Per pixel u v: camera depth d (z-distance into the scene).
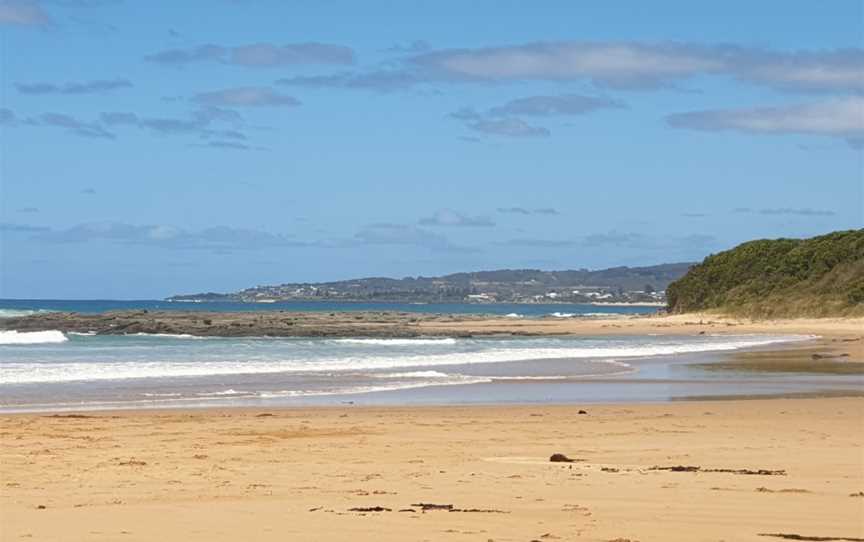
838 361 49.31
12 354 46.66
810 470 15.02
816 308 112.56
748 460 16.23
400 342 64.81
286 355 48.53
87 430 20.52
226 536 9.94
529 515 11.21
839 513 11.39
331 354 49.81
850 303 110.56
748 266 131.25
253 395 29.47
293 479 14.26
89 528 10.33
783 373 40.97
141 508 11.66
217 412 24.39
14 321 76.56
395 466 15.62
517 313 190.88
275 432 20.44
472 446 18.34
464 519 10.94
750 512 11.45
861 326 99.00
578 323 112.25
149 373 35.66
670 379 37.44
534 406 26.84
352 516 11.09
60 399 27.56
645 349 59.19
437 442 18.94
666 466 15.58
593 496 12.57
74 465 15.76
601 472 14.77
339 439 19.38
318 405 26.94
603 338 77.56
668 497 12.48
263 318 100.44
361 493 12.91
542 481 13.88
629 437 19.78
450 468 15.36
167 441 18.92
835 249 121.81
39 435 19.62
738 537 10.06
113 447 18.02
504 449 17.88
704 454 17.06
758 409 25.95
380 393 30.73
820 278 120.12
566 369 42.38
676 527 10.54
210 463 16.05
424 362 44.53
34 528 10.31
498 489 13.20
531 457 16.75
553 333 86.75
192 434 20.03
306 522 10.71
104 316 85.12
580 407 26.42
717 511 11.50
